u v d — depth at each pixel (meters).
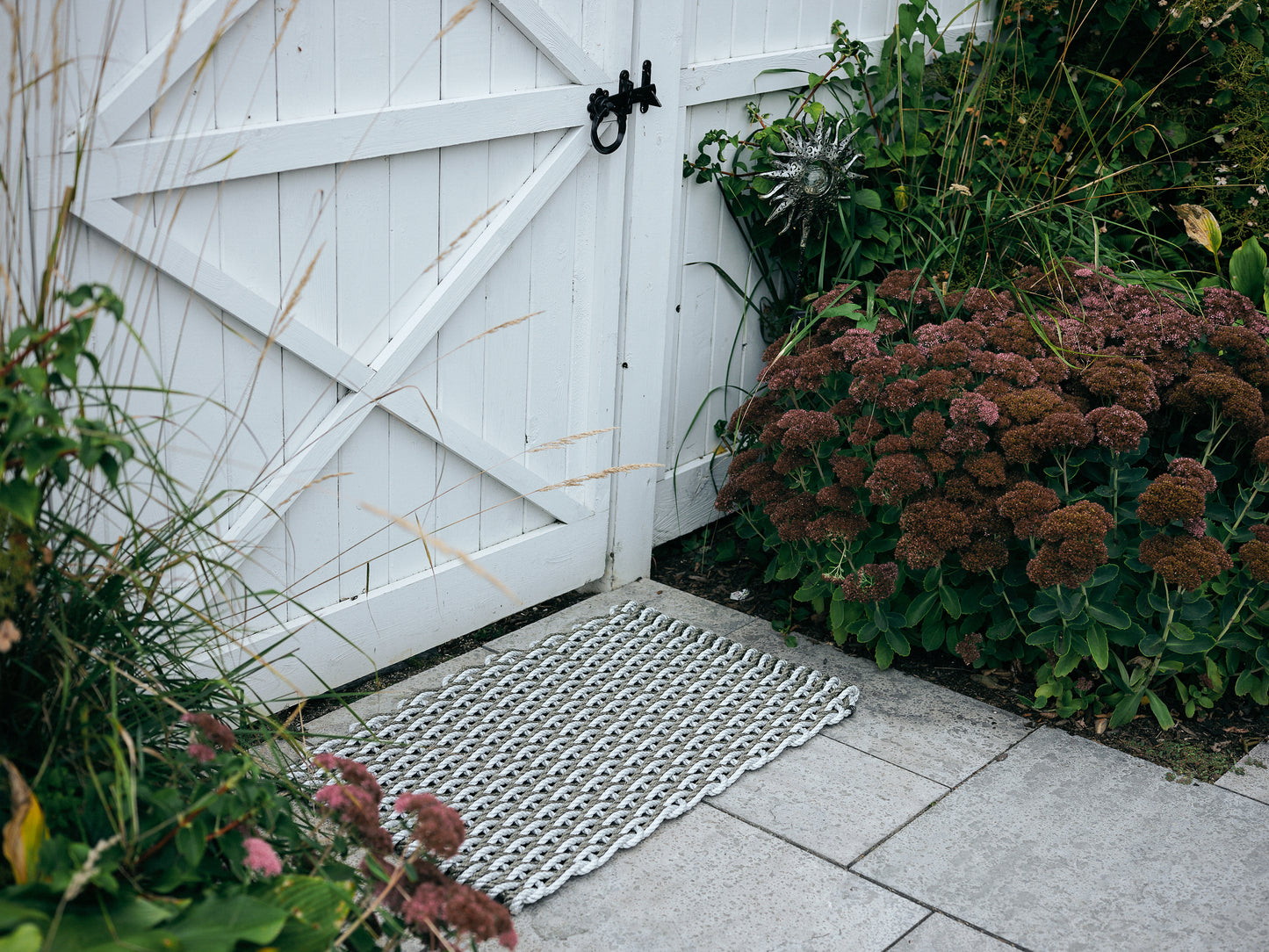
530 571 3.49
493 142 3.02
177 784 1.81
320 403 2.83
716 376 4.04
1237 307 3.49
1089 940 2.32
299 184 2.63
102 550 1.80
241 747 2.00
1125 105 4.58
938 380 3.10
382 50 2.71
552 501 3.48
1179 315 3.30
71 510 1.94
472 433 3.18
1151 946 2.31
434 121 2.82
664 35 3.32
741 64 3.69
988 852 2.57
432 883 1.79
